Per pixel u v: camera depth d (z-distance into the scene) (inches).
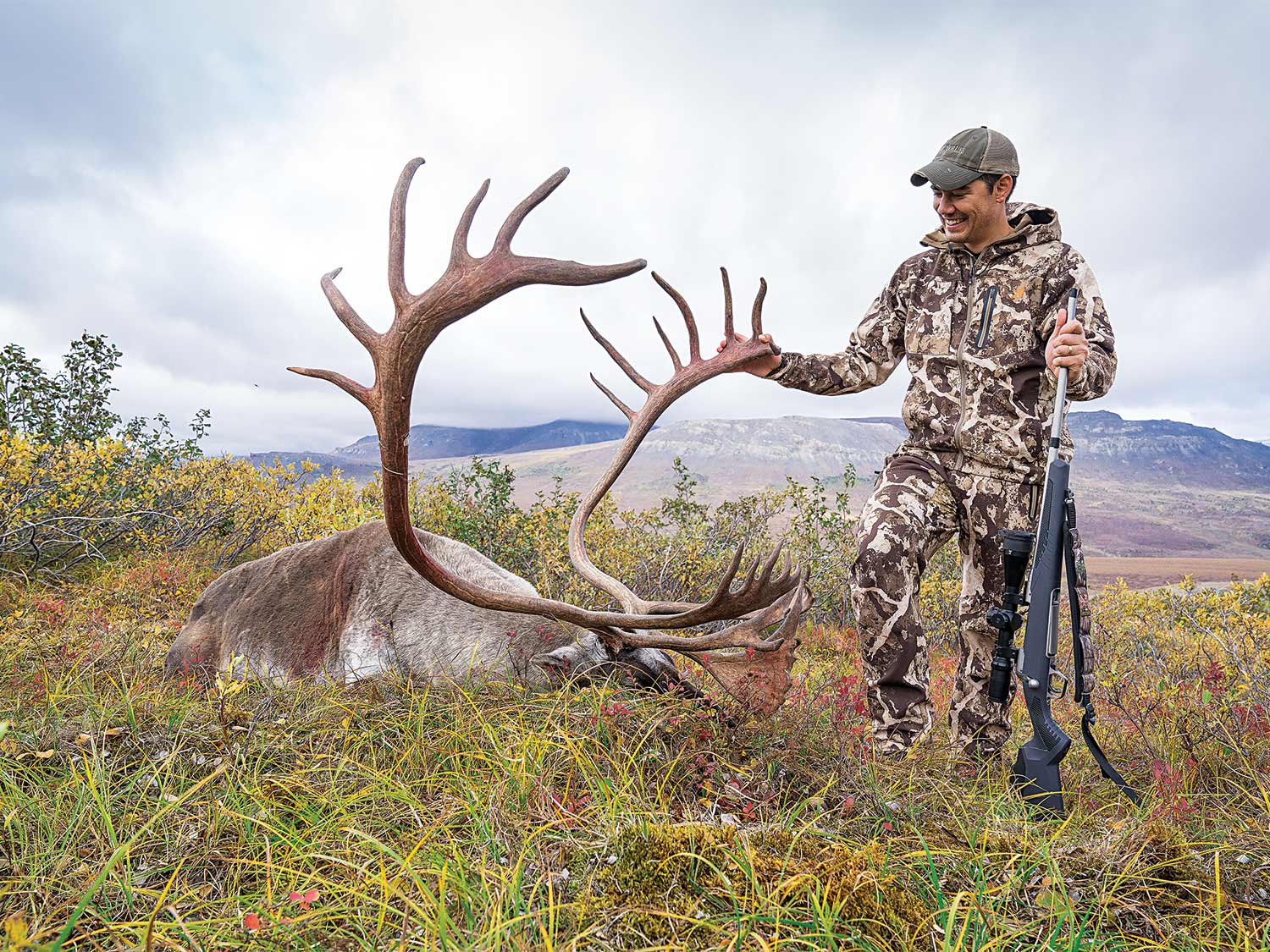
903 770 104.9
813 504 332.5
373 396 104.8
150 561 274.2
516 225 97.8
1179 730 127.6
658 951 62.1
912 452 130.0
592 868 73.9
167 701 119.8
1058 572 105.7
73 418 357.1
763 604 114.2
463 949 59.2
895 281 136.3
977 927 66.5
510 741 100.1
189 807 87.0
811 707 113.1
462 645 143.7
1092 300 118.8
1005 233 124.6
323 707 118.1
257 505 331.9
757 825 85.7
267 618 164.1
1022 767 104.0
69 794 86.0
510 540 300.7
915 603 121.1
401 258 100.3
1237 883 77.4
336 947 63.2
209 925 64.7
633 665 126.3
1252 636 231.1
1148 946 67.1
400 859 69.3
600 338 146.0
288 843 76.3
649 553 313.9
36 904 68.7
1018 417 121.6
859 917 67.1
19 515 270.4
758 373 140.3
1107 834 86.4
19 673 136.4
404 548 117.9
